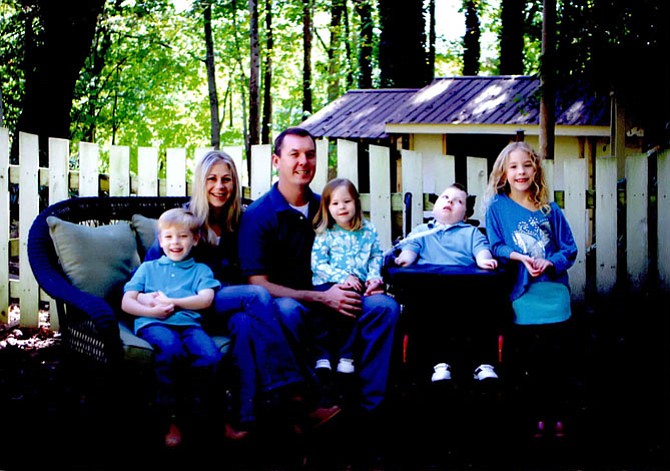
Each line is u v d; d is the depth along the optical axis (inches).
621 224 240.2
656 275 234.5
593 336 212.1
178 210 156.3
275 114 1009.5
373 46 802.2
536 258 159.9
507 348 158.6
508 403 158.1
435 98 552.7
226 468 138.9
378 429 157.4
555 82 286.0
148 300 149.3
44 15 433.7
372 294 159.8
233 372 147.3
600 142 469.4
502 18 722.8
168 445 142.9
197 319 151.3
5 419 160.9
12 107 544.1
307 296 156.6
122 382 136.9
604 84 286.7
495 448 146.9
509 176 164.7
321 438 152.6
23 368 193.5
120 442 141.4
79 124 786.2
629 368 189.0
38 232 156.1
